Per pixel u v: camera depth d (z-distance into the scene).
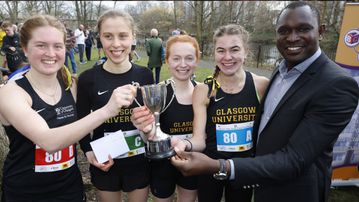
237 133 2.16
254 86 2.19
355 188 3.67
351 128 3.45
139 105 2.06
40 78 1.68
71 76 1.99
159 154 1.79
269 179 1.37
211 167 1.39
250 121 2.17
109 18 2.01
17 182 1.69
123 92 1.48
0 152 2.89
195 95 2.21
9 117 1.49
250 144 2.19
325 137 1.38
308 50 1.52
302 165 1.36
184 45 2.27
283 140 1.57
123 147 2.07
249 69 12.56
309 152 1.37
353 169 3.60
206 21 22.41
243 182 1.39
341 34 3.27
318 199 1.63
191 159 1.40
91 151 2.16
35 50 1.59
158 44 8.99
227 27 2.15
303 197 1.61
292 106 1.54
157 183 2.38
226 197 2.41
